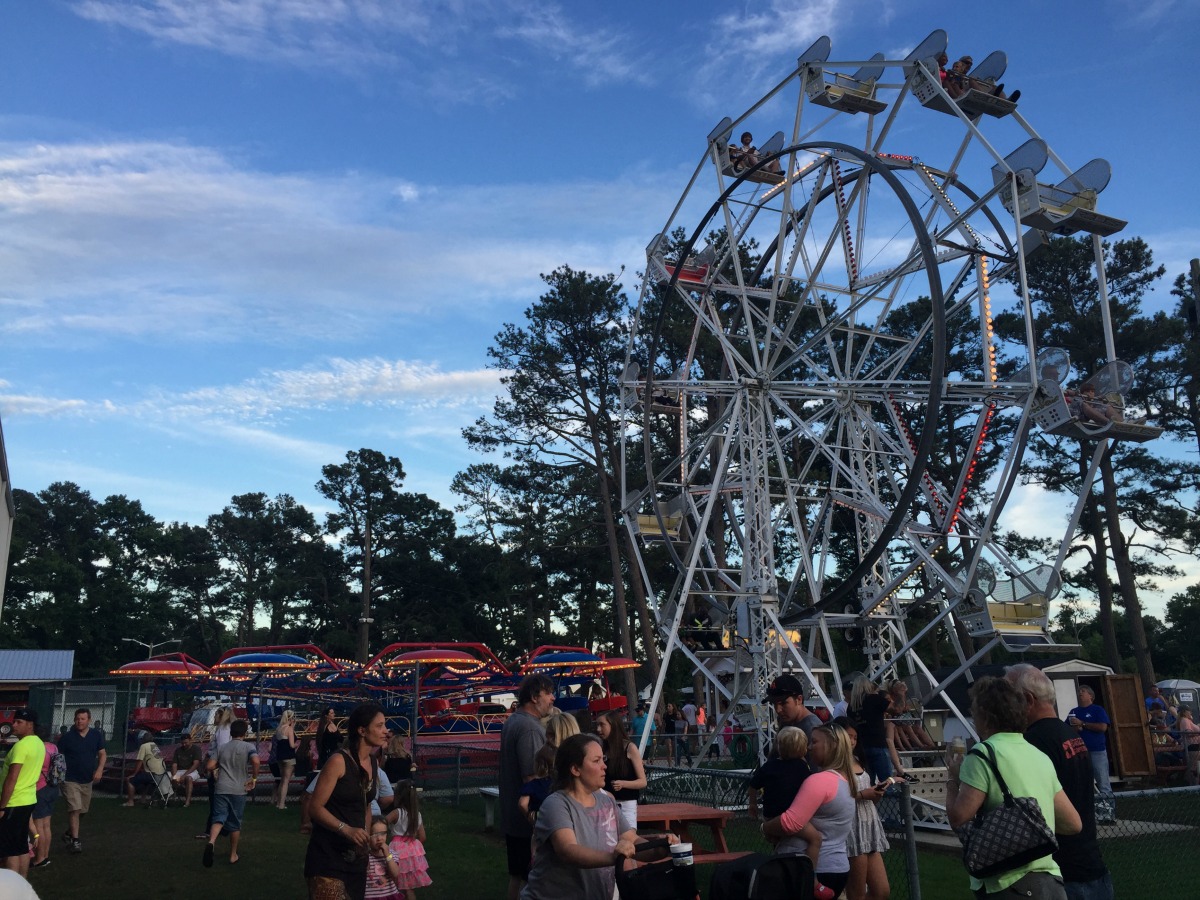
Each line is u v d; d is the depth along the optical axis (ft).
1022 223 57.31
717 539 128.57
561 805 17.49
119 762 76.64
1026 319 54.49
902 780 24.85
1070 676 64.08
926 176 60.95
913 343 61.00
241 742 39.60
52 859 40.19
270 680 88.17
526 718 23.99
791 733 22.88
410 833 29.89
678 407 72.95
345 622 258.57
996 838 16.11
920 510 91.09
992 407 56.54
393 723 85.25
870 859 25.26
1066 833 17.26
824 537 63.62
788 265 62.54
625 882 17.08
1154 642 194.90
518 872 23.48
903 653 57.11
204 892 33.86
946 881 34.30
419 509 273.33
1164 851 34.47
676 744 82.33
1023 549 134.82
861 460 64.03
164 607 295.69
